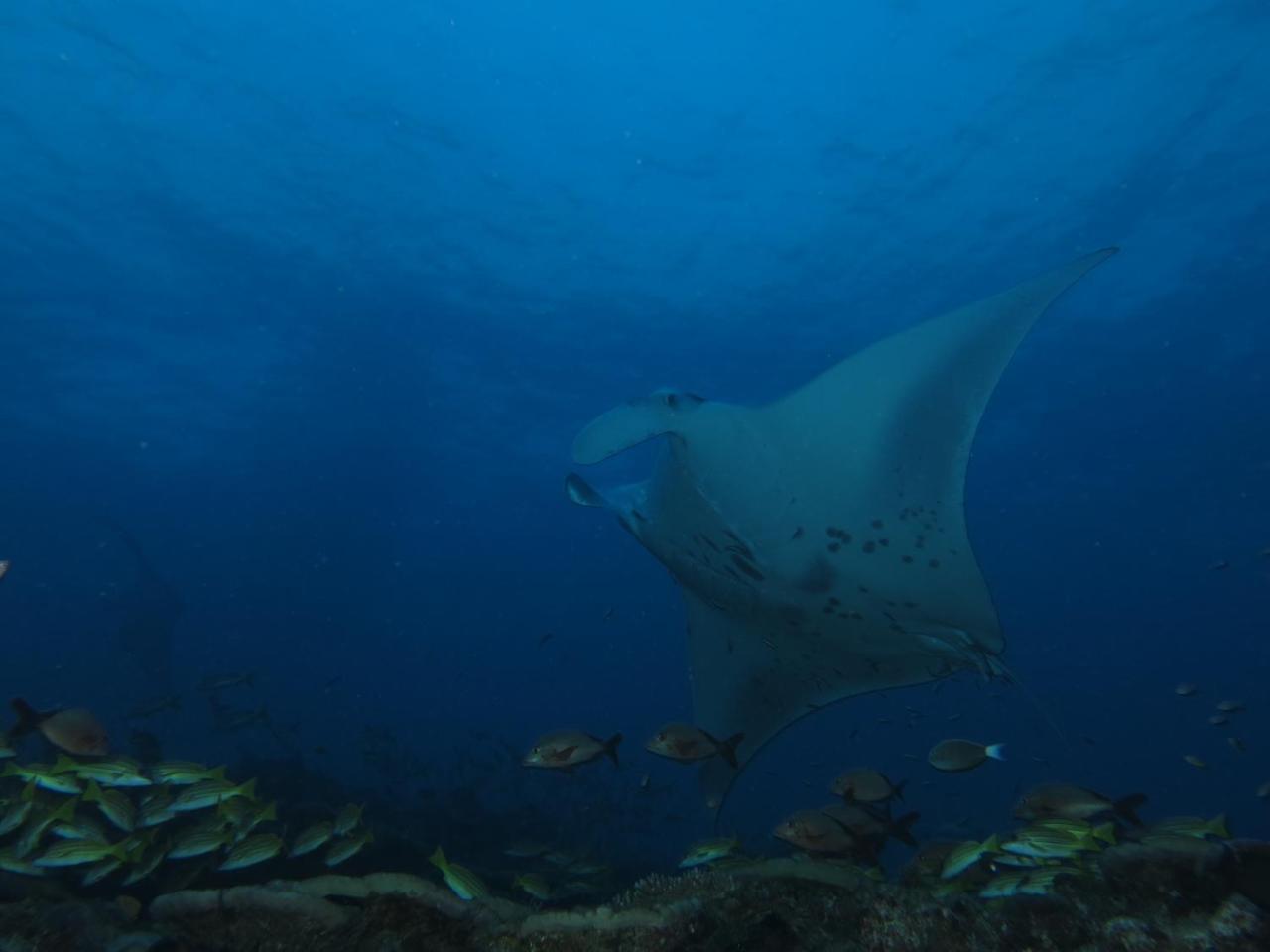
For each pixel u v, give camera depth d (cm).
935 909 256
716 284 2106
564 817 1210
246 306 2272
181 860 507
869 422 436
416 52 1539
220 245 2008
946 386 424
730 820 1686
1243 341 2094
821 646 514
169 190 1811
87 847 378
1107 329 2070
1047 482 3075
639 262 2067
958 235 1838
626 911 273
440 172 1808
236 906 294
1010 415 2517
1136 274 1872
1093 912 244
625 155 1772
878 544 448
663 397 471
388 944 271
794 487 455
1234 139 1512
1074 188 1673
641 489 565
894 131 1622
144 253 2025
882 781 433
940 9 1383
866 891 289
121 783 414
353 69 1557
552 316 2311
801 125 1653
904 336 429
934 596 443
